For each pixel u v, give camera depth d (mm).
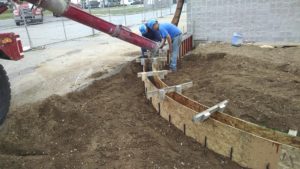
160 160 3691
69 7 4840
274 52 7922
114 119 4867
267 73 6434
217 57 7898
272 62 6961
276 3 8445
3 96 4711
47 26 18547
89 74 7180
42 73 7520
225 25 9227
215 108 4098
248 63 7055
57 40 12789
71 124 4613
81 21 5156
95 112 5148
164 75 6160
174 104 4543
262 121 4582
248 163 3738
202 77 6527
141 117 5023
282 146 3375
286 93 5363
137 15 22766
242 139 3686
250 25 8945
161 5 22766
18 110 5066
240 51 8070
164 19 19891
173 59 7023
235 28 9148
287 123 4469
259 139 3537
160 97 4645
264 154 3559
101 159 3758
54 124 4520
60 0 4641
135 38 5988
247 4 8758
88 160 3746
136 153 3812
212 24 9375
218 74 6539
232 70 6750
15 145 4180
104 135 4367
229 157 3904
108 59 8586
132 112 5184
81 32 15312
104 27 5434
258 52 7953
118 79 6953
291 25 8492
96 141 4230
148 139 4215
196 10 9406
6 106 4758
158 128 4656
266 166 3586
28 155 4082
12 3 5098
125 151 3881
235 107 4949
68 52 9984
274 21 8641
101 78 6902
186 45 9031
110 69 7508
